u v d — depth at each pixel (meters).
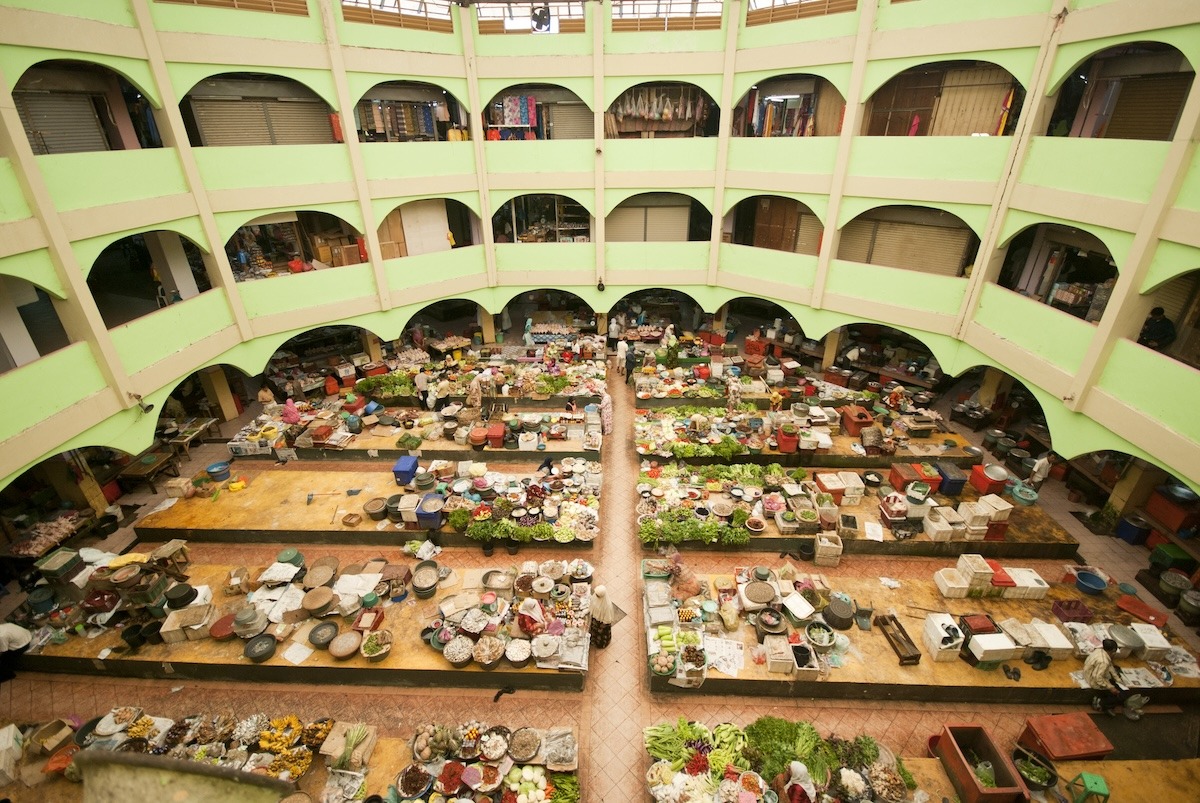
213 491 17.39
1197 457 11.91
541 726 12.12
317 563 14.61
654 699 12.61
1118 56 16.44
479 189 24.14
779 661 12.23
